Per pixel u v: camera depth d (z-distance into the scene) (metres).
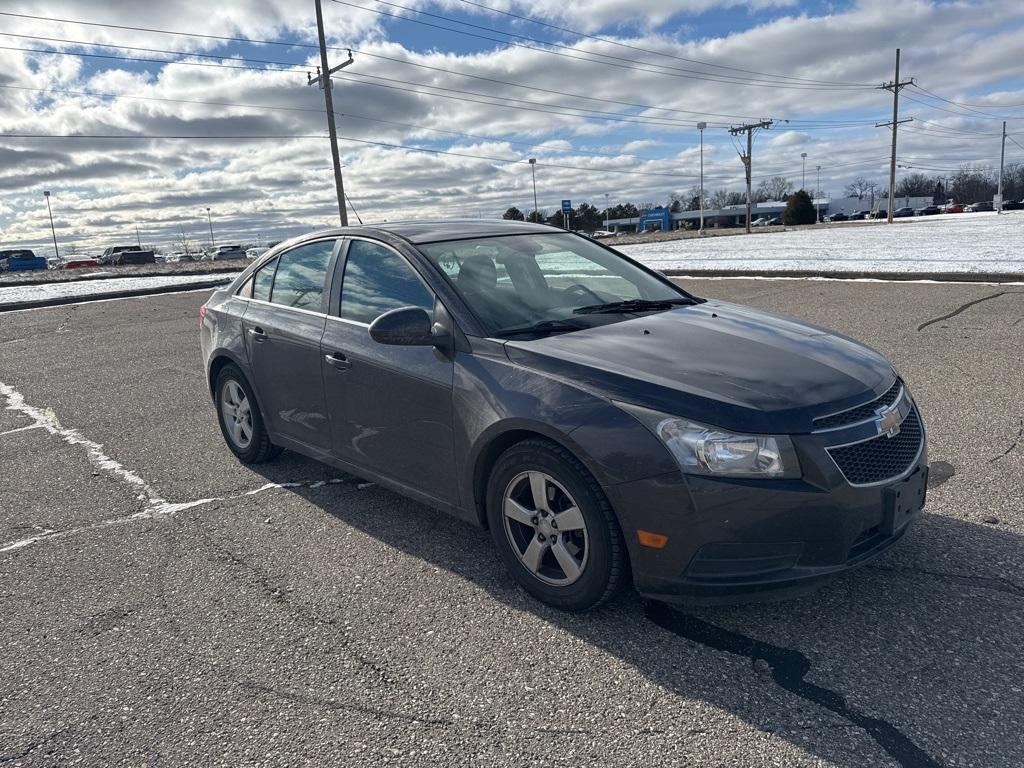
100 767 2.34
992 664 2.63
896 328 8.77
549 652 2.85
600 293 4.04
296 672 2.79
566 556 3.03
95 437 6.03
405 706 2.57
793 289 13.10
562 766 2.26
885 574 3.27
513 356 3.21
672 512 2.69
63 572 3.68
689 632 2.93
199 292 19.11
